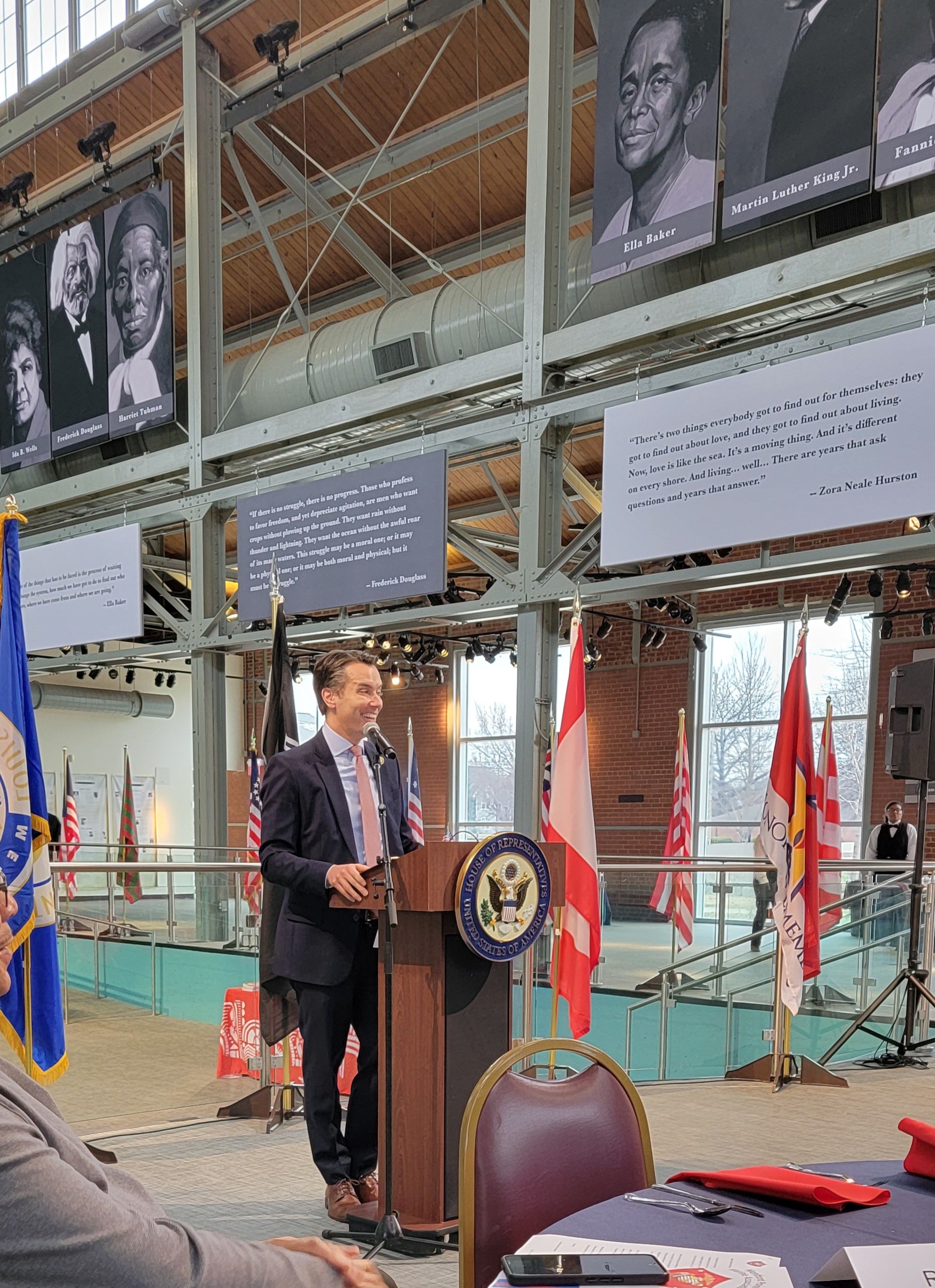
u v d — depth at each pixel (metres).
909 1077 5.71
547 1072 5.22
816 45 5.85
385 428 8.76
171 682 19.48
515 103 9.76
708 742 14.50
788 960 5.32
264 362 9.45
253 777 10.10
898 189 6.00
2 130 12.02
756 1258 1.36
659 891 6.12
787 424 5.97
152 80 10.75
